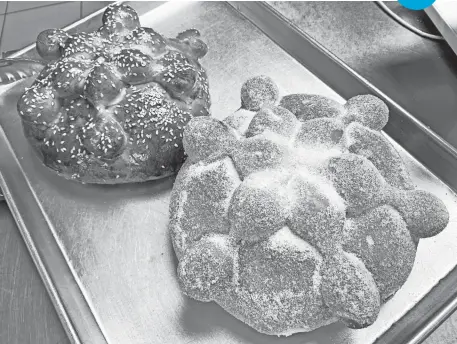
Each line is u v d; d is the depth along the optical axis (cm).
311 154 31
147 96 37
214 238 31
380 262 29
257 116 33
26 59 46
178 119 38
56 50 41
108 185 41
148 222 39
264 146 31
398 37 52
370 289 28
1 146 42
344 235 29
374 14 53
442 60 50
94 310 35
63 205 40
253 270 30
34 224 39
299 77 47
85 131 36
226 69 47
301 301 29
